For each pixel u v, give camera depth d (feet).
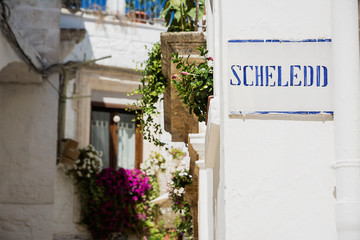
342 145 7.73
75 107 33.50
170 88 15.25
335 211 7.72
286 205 7.85
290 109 8.01
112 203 32.91
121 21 34.71
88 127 33.81
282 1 8.25
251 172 7.91
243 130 7.98
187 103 12.41
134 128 35.81
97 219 32.55
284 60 8.12
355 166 7.64
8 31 24.75
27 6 31.32
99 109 35.01
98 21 33.94
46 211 30.81
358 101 7.80
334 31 8.03
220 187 8.73
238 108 8.00
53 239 31.58
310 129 7.98
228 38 8.18
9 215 30.42
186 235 28.76
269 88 8.05
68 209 32.37
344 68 7.88
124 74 34.83
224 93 8.07
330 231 7.79
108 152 35.04
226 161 7.93
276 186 7.88
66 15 33.83
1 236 30.14
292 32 8.18
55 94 31.60
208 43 13.19
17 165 30.89
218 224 9.41
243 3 8.25
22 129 31.14
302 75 8.09
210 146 9.82
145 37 35.60
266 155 7.93
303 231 7.80
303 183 7.88
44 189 30.94
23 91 31.35
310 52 8.13
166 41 13.61
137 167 35.53
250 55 8.13
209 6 13.08
